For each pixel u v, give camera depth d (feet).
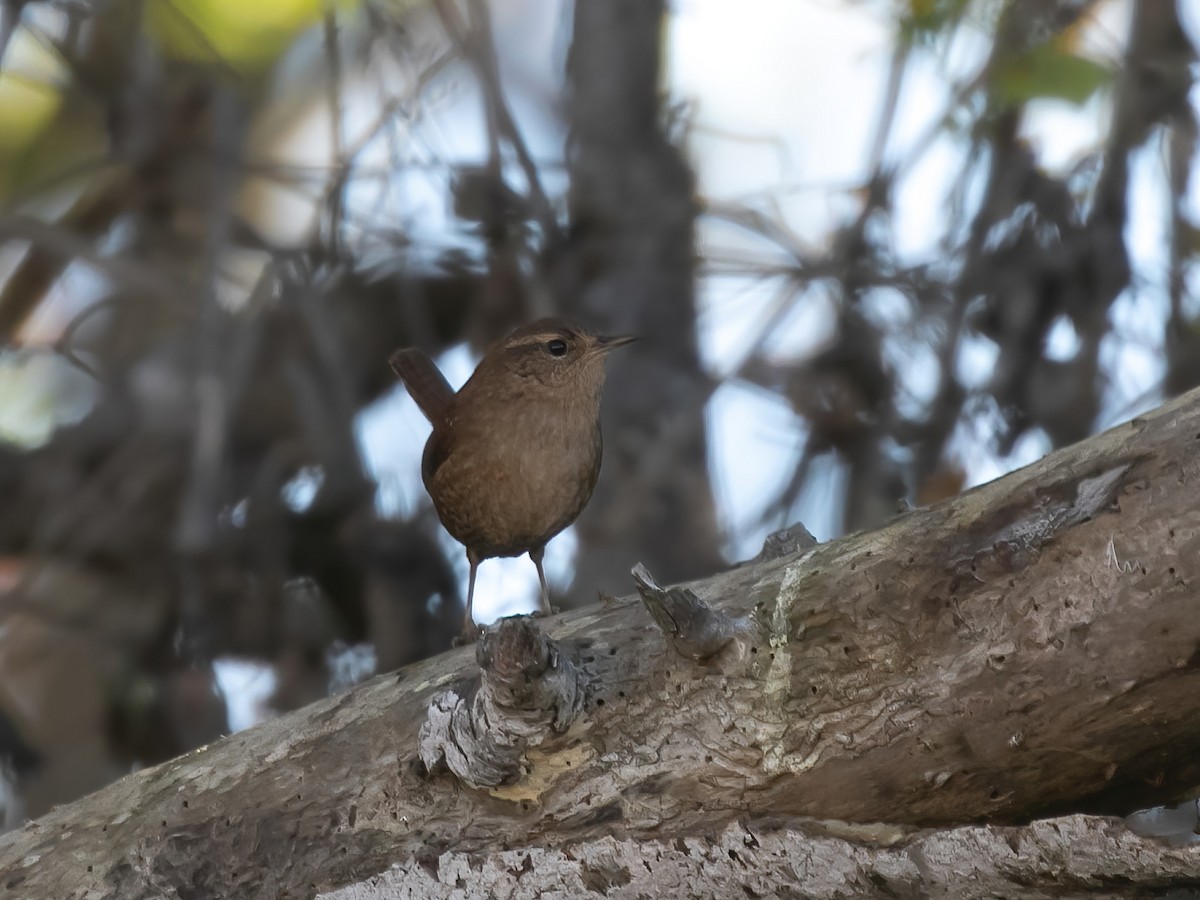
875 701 19.67
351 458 37.22
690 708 20.40
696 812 20.31
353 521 37.27
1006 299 35.78
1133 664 18.45
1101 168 35.63
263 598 37.88
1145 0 35.50
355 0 39.45
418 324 37.63
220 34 43.01
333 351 36.50
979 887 18.79
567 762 20.61
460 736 20.30
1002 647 19.06
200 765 23.15
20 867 22.77
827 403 37.55
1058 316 35.76
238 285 38.73
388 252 38.55
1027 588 18.99
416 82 36.65
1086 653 18.66
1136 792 19.85
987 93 35.37
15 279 41.86
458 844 21.16
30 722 39.40
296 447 38.29
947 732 19.43
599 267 39.01
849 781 19.93
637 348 38.47
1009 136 36.42
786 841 19.43
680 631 19.89
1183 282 35.65
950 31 34.50
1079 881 18.24
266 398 39.04
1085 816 17.66
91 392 44.21
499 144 37.01
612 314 38.19
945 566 19.54
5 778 38.58
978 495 20.03
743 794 20.20
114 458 37.93
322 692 38.09
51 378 45.62
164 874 22.18
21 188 45.98
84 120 46.01
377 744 22.11
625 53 39.50
